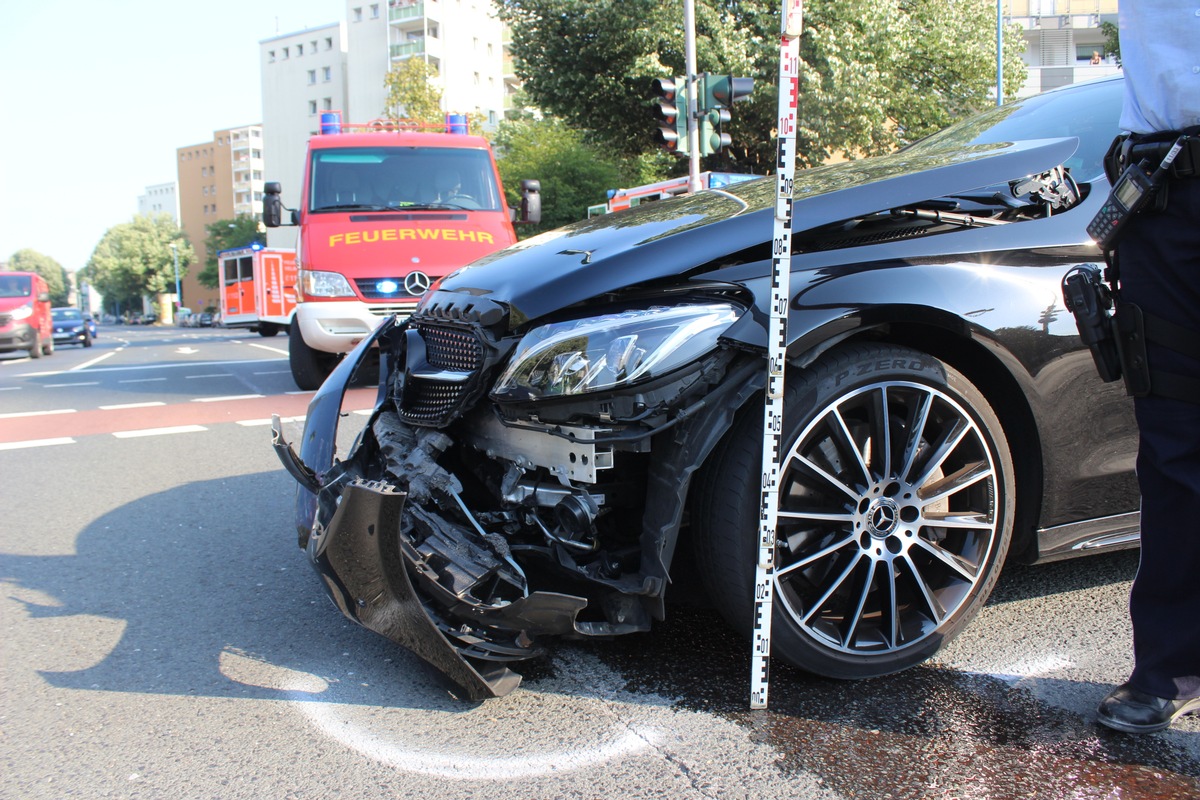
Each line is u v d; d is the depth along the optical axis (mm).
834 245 2301
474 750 2115
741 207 2520
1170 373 1966
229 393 9234
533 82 22766
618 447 2135
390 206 9000
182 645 2836
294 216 9414
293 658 2711
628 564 2230
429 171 9297
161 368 13203
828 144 21141
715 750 2062
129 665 2693
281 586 3363
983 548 2385
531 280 2410
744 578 2199
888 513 2295
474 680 2182
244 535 4039
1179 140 1857
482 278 2621
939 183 2385
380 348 3008
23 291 19406
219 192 126812
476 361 2438
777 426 2070
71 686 2561
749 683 2381
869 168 2797
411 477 2463
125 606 3193
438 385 2553
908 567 2334
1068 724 2146
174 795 1987
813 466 2215
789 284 2117
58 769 2109
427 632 2113
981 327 2244
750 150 21984
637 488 2281
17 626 3025
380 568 2084
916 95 23234
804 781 1931
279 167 88500
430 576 2121
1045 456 2395
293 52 85812
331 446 2838
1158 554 2049
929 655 2367
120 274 127188
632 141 23344
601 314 2225
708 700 2299
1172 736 2092
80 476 5316
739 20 20766
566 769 2016
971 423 2316
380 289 8484
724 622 2768
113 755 2168
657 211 2826
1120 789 1883
